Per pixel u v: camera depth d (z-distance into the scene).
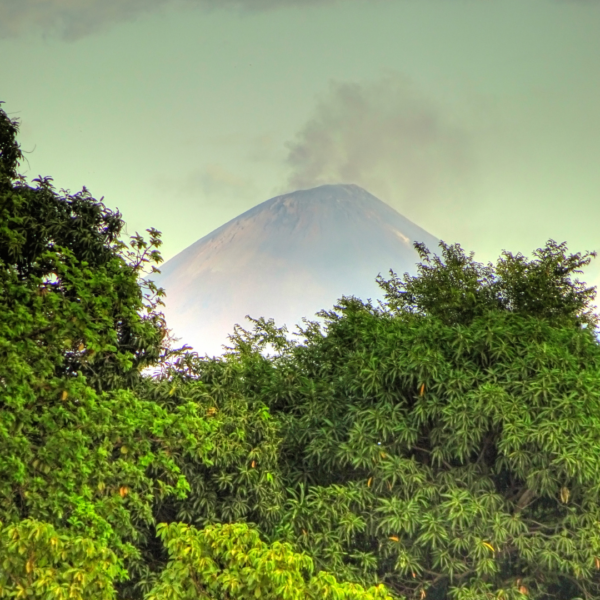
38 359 47.06
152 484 51.34
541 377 54.28
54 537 40.06
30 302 48.06
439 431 56.91
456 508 53.56
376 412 56.72
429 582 56.31
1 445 43.88
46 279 54.03
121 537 50.28
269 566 43.06
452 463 59.69
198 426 51.66
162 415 50.81
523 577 58.50
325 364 63.25
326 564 53.59
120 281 52.03
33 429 46.84
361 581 54.00
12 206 50.44
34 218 53.81
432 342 57.97
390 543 55.66
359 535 58.56
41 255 50.59
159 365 58.03
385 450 56.94
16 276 47.91
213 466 55.66
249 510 55.50
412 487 56.22
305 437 60.00
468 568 55.66
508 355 56.34
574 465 51.12
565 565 53.56
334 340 64.50
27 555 40.00
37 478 45.09
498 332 57.12
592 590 58.88
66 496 45.47
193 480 54.62
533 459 53.91
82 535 44.25
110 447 49.16
